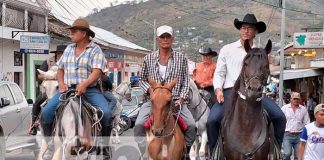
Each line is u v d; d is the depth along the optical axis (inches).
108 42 1653.5
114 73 1598.2
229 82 302.4
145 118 313.9
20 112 522.9
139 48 2246.6
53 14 1328.7
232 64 299.7
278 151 296.0
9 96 519.8
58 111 280.8
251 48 270.8
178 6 2849.4
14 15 1008.2
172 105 294.8
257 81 253.8
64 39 1210.6
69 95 283.9
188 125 316.8
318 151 345.4
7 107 502.9
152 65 314.2
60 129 273.6
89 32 291.9
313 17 2522.1
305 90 1347.2
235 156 276.4
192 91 434.9
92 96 299.3
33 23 1096.2
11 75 1018.1
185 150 319.6
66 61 292.8
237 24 299.1
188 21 2802.7
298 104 482.0
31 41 910.4
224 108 297.3
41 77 396.5
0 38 963.3
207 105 466.0
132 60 2220.7
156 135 278.2
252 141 271.9
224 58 302.8
